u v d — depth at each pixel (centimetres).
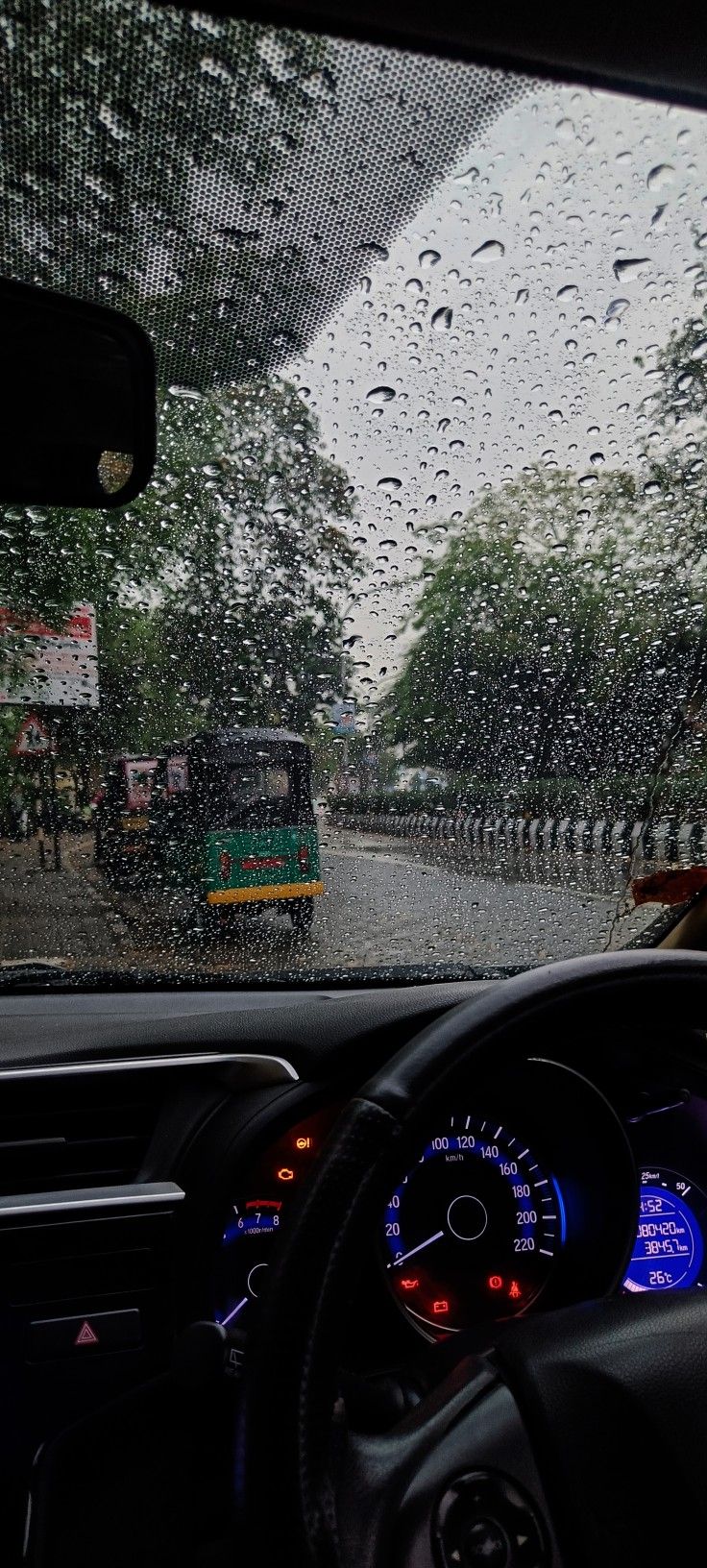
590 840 886
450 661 959
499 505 911
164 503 813
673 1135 145
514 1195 138
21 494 124
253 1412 66
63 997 201
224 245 248
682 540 806
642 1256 145
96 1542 91
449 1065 77
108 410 122
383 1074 77
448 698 959
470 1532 71
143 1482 94
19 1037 163
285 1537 63
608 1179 138
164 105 201
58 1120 147
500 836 930
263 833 788
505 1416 79
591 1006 83
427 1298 135
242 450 786
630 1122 143
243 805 793
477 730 960
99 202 228
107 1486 94
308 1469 65
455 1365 85
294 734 810
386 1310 133
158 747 859
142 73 189
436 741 955
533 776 946
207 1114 146
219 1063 146
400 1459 77
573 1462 75
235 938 716
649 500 809
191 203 234
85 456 124
